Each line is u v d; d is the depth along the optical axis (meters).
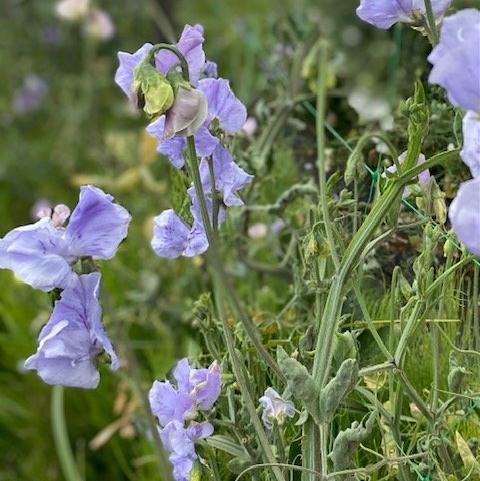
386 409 0.58
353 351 0.50
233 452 0.54
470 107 0.43
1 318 1.09
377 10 0.53
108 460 0.94
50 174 1.49
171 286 0.96
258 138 0.87
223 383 0.56
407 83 0.77
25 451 1.00
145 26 1.52
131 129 1.38
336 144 0.75
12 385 1.02
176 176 0.69
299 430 0.56
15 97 1.60
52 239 0.49
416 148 0.48
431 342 0.58
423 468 0.53
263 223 0.83
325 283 0.55
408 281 0.61
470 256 0.51
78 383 0.50
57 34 1.59
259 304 0.79
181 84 0.46
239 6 1.54
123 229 0.49
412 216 0.61
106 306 0.51
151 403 0.54
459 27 0.43
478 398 0.53
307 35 0.91
